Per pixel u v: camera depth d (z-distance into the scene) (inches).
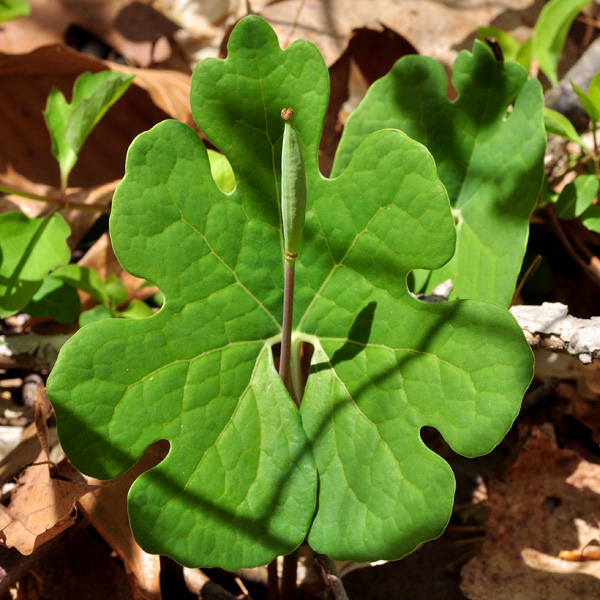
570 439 23.4
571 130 22.8
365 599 21.3
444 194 17.8
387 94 20.9
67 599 21.0
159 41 31.7
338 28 28.6
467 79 20.7
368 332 18.6
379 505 18.4
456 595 21.4
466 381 18.1
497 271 20.4
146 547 18.1
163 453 20.6
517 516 21.8
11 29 29.4
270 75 18.3
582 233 25.4
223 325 18.6
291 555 20.3
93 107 22.1
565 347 19.9
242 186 18.5
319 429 18.7
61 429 17.9
